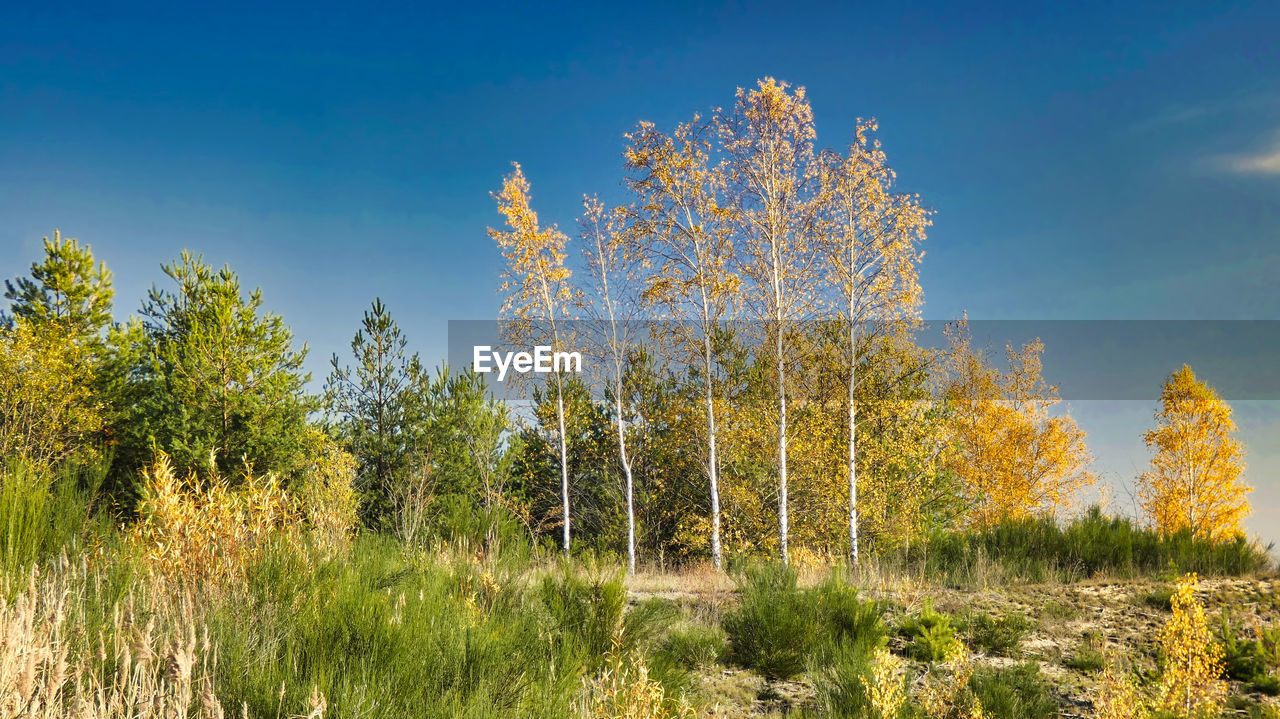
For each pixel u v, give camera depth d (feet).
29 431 49.55
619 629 19.48
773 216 51.88
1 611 8.63
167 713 8.34
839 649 20.89
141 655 8.64
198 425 50.96
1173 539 38.29
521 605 21.18
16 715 7.43
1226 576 32.78
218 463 50.39
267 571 15.52
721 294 54.39
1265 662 19.04
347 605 14.25
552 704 12.92
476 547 31.94
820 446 54.75
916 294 51.44
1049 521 41.39
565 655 15.56
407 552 26.25
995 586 32.53
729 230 54.13
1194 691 14.97
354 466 43.42
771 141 52.03
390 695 11.39
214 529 16.99
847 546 53.52
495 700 12.61
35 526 15.23
